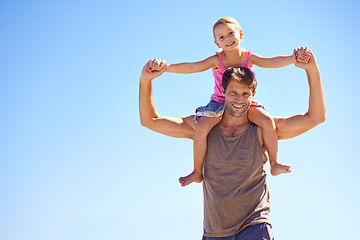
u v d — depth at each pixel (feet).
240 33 14.89
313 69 12.30
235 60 14.44
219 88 14.33
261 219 12.53
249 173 12.79
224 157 12.94
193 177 13.34
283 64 13.50
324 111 12.71
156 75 13.01
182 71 14.16
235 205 12.69
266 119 12.96
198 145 13.30
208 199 13.16
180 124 13.88
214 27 14.74
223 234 12.81
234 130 13.14
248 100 12.61
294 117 13.20
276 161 13.00
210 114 13.23
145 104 13.44
